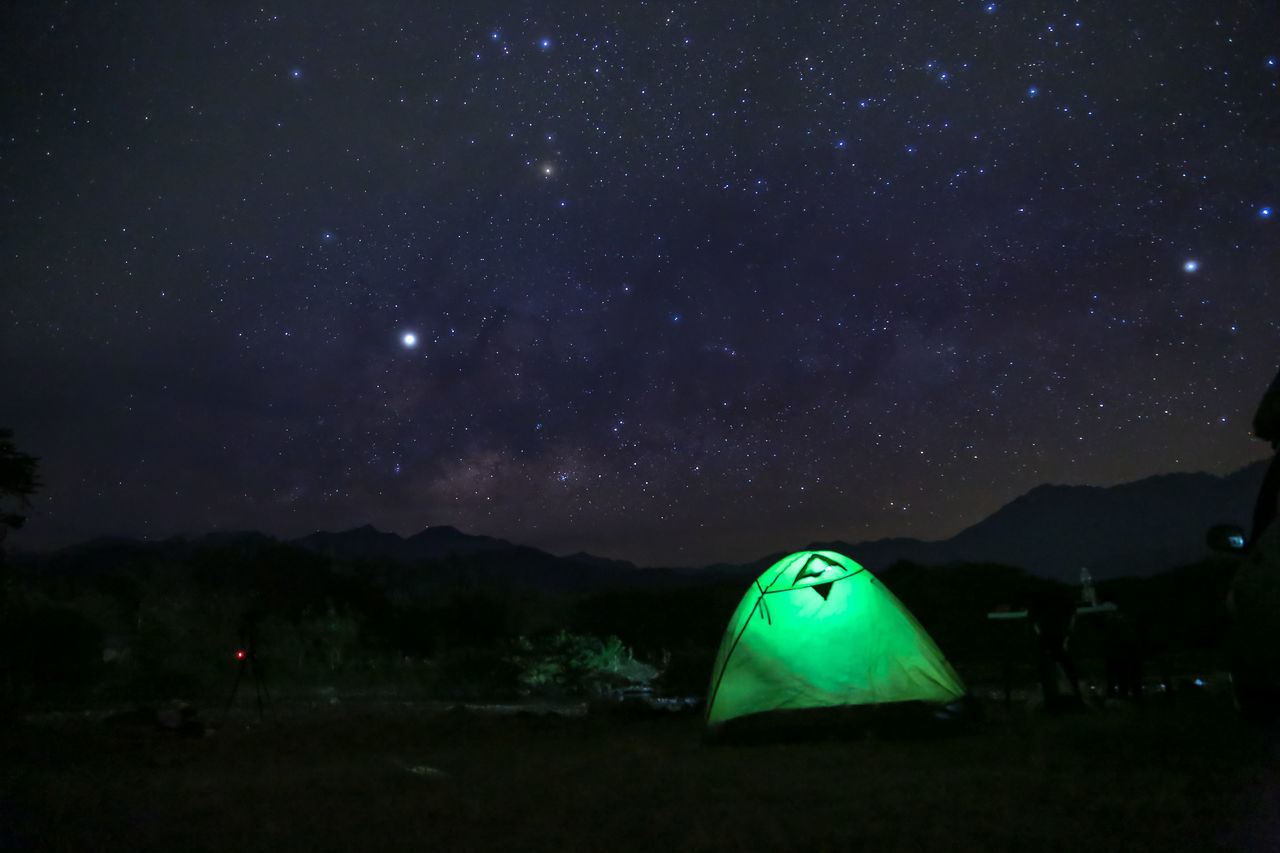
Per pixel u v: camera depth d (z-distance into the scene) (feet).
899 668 29.35
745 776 21.71
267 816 18.76
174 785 23.61
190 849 15.87
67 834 17.21
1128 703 31.32
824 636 29.91
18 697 44.96
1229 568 75.00
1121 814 15.03
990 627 73.61
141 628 71.72
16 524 45.62
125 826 18.06
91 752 31.40
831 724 28.58
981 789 18.03
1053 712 31.76
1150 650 34.04
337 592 99.40
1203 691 34.78
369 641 87.71
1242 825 13.88
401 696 63.21
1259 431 22.27
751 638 30.45
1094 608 32.32
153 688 58.18
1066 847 13.21
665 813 17.46
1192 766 18.53
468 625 96.58
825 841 14.44
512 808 18.81
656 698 55.52
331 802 20.30
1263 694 19.81
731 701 29.68
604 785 21.34
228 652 71.77
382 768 26.09
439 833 16.56
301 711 49.90
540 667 67.62
